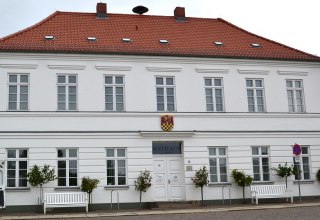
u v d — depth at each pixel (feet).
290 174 94.32
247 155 94.12
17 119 84.84
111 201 85.81
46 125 85.71
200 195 90.12
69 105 88.17
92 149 86.94
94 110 88.28
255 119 95.81
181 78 93.35
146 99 90.89
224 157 93.30
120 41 94.73
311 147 98.17
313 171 97.45
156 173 90.33
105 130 87.86
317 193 96.89
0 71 85.61
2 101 84.84
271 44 105.91
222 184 91.35
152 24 105.29
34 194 83.05
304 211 71.92
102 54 89.66
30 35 91.50
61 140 85.92
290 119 97.96
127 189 86.89
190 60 94.22
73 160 86.28
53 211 82.58
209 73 95.04
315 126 99.30
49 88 87.15
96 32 97.25
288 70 99.55
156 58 92.48
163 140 90.12
